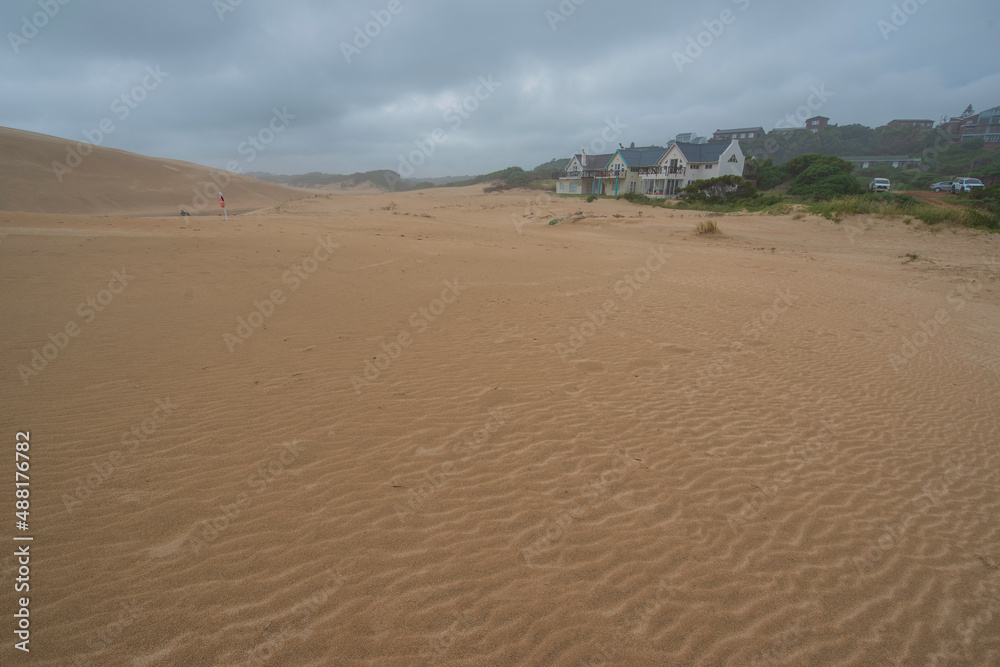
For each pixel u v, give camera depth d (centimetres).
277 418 503
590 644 275
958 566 356
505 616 289
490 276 1258
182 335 720
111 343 671
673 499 411
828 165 4681
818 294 1282
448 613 289
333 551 331
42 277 943
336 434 480
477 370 661
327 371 628
